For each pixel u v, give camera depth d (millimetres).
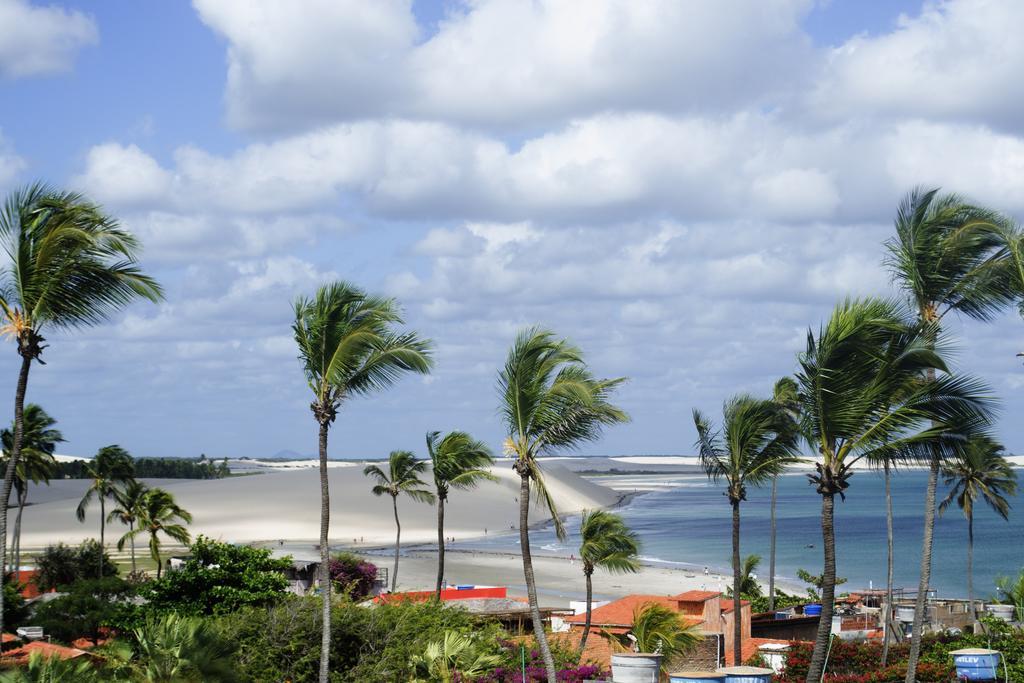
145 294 20375
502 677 27906
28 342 19750
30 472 73562
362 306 28156
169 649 21812
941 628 49125
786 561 160375
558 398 26078
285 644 30344
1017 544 181000
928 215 27062
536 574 138375
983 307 27016
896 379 23000
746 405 35438
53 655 18562
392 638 30875
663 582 129500
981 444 26000
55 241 19391
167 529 88750
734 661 36000
